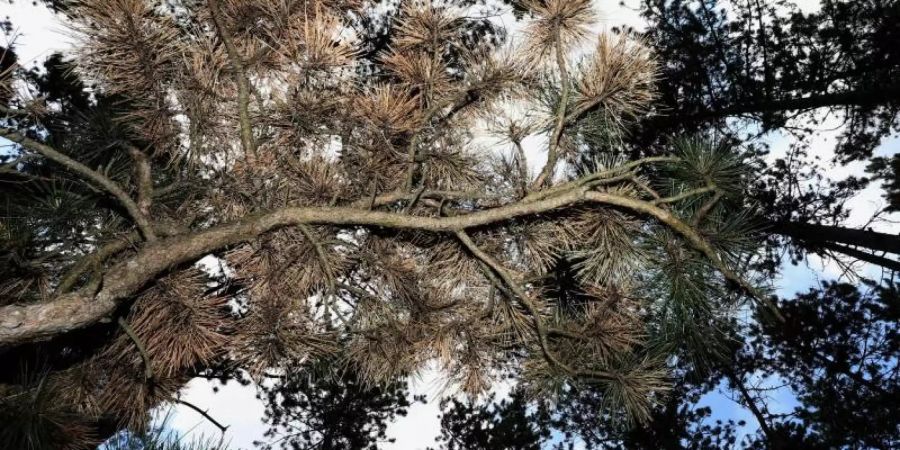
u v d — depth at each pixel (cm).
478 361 333
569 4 305
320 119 308
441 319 335
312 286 330
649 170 357
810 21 650
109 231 327
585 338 322
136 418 310
